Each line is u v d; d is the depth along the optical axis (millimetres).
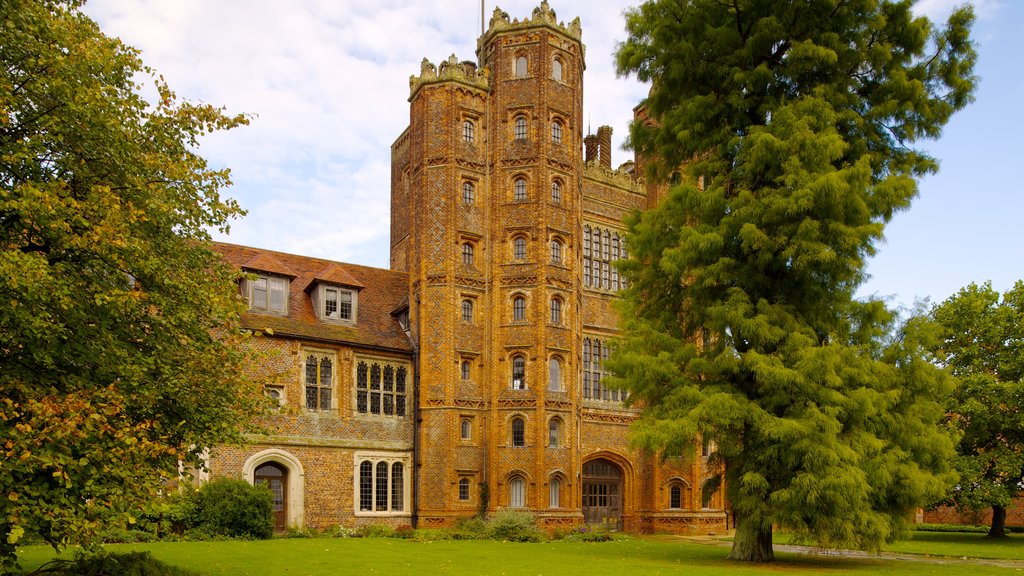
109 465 11359
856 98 22719
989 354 37062
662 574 17656
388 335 34844
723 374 21516
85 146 13547
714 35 22547
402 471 33594
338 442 31953
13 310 11070
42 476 11383
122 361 13016
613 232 40938
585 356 38500
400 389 34188
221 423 14633
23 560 17422
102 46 13523
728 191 22719
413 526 33094
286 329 31641
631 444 20500
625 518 38406
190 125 15367
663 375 21141
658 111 24484
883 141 23297
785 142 20391
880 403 19844
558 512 33406
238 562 18562
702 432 20312
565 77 36938
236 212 15688
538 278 34562
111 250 12508
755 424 19734
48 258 13008
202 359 14523
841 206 20172
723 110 22906
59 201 11805
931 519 50562
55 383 12672
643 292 23797
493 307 34844
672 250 21344
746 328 20203
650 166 25000
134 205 13469
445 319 34000
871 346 21391
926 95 22750
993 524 37844
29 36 12758
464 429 34000
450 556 21156
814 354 19438
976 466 34844
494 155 35812
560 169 36000
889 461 19938
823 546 20672
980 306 37062
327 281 33625
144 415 13695
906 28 22484
